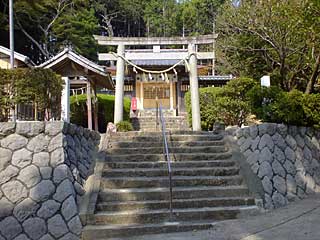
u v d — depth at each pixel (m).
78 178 5.74
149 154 7.20
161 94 19.19
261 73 14.26
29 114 6.47
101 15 36.94
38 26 25.02
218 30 15.59
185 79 18.56
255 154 6.98
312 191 7.55
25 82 5.82
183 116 17.00
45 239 4.91
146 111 17.95
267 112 7.87
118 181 6.23
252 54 14.26
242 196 6.18
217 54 15.48
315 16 7.47
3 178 5.15
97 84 12.72
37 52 26.41
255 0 12.63
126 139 7.87
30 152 5.35
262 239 4.61
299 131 8.09
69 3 27.19
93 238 4.99
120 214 5.38
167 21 36.78
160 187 6.29
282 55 11.52
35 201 5.07
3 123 5.38
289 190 6.83
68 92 10.11
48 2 24.27
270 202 6.20
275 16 11.19
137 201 5.84
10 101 5.73
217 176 6.70
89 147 7.07
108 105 14.77
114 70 19.59
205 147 7.54
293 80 11.77
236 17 13.48
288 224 5.21
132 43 11.04
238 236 4.80
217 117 10.32
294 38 10.88
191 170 6.70
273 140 7.12
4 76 5.74
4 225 4.90
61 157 5.39
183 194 6.04
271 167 6.71
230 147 7.60
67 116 9.84
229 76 19.28
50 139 5.47
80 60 10.95
